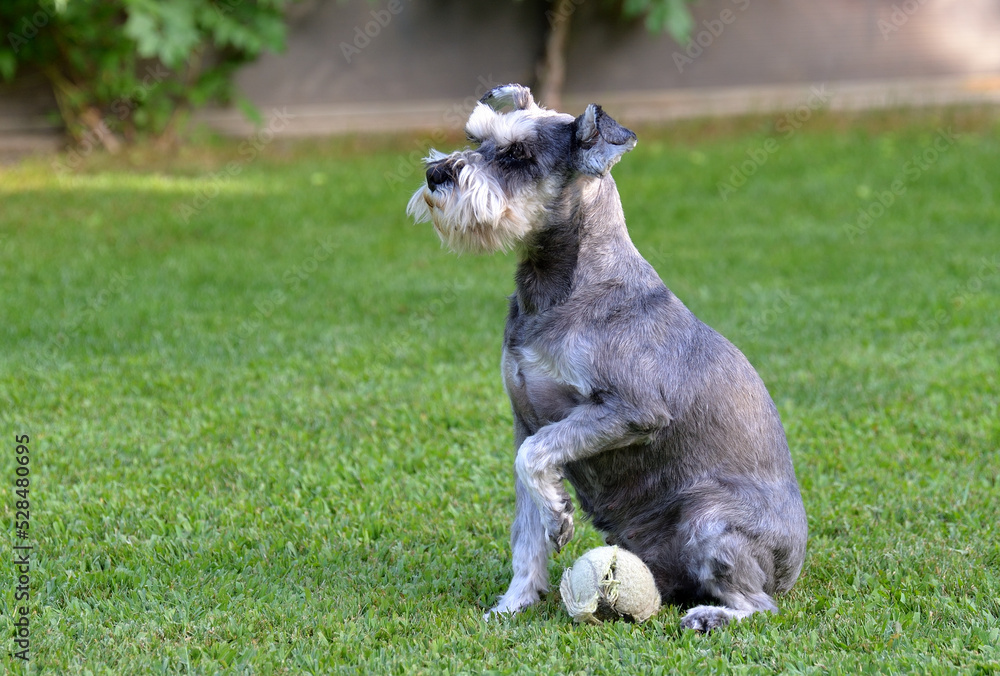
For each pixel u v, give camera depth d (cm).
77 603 555
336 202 1788
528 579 575
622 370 543
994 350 1062
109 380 963
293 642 517
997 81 2514
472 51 2417
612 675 479
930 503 716
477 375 1002
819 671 478
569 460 539
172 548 643
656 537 575
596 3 2430
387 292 1298
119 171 2014
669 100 2484
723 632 512
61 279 1318
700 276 1368
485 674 481
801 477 775
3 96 2225
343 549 654
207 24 2111
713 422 559
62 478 754
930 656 489
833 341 1106
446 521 704
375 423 879
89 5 2095
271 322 1168
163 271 1370
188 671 484
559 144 584
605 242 576
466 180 585
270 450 818
